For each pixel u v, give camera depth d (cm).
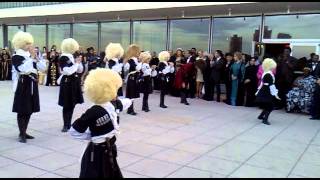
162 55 978
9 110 877
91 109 326
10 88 1326
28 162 504
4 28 2194
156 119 827
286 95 1001
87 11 1399
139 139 645
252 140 671
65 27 1872
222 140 662
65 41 663
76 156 536
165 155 557
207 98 1165
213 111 962
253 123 824
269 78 809
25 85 591
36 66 611
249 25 1278
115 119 333
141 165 506
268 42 1201
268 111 820
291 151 609
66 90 662
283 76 1017
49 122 759
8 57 1633
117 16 1501
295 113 991
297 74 1046
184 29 1433
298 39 1155
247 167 516
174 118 848
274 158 565
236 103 1077
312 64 1000
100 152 325
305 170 514
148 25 1534
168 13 1327
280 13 1206
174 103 1078
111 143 331
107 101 331
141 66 878
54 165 495
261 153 589
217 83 1131
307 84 965
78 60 677
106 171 323
